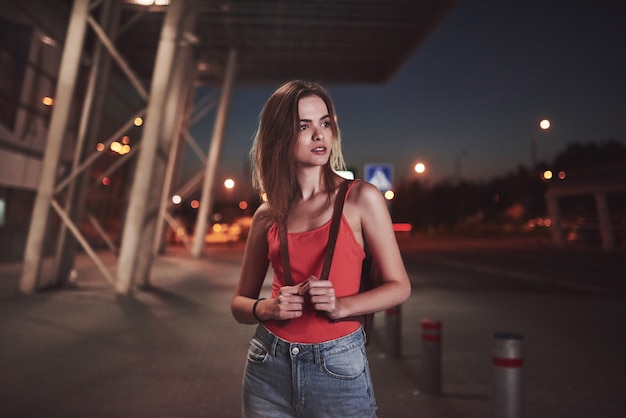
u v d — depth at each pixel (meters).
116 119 37.00
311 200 2.34
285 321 2.25
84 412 5.74
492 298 15.20
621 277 21.33
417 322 11.42
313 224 2.29
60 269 16.80
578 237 53.44
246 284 2.52
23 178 25.66
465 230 87.69
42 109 26.81
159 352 8.55
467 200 112.31
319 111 2.34
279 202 2.33
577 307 13.55
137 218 15.48
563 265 27.38
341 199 2.29
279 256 2.34
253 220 2.51
